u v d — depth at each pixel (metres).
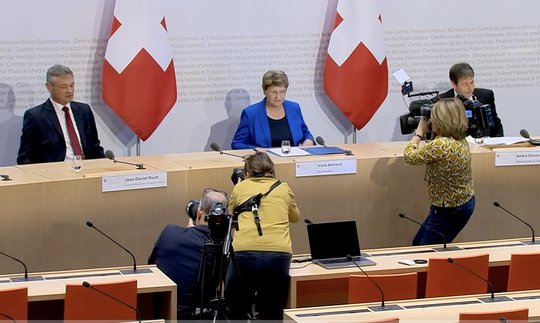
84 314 7.17
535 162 10.34
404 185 10.14
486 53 12.80
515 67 12.91
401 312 7.11
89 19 11.36
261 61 12.11
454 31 12.66
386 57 12.29
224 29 11.91
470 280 8.13
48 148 10.26
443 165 9.31
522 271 8.27
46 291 7.51
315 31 12.19
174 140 11.92
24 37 11.16
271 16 12.04
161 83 11.41
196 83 11.91
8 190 8.50
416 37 12.59
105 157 10.53
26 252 8.68
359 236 10.07
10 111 11.23
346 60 12.02
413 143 9.52
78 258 8.97
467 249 9.03
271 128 10.88
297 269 8.36
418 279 8.77
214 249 7.64
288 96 12.27
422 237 9.59
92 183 8.95
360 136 12.53
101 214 9.04
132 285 7.25
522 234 10.52
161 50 11.37
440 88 12.77
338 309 7.20
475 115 10.55
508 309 6.95
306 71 12.25
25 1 11.12
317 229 8.67
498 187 10.35
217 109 12.04
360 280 7.59
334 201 9.92
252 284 8.21
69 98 10.31
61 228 8.84
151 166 9.52
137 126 11.36
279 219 8.33
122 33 11.20
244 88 12.11
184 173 9.38
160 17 11.36
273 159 9.84
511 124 13.02
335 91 12.05
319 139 10.61
